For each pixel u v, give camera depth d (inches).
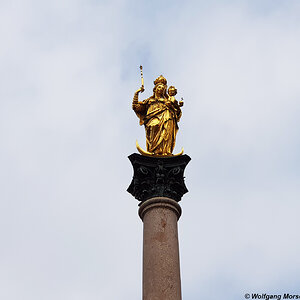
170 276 930.7
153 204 1033.5
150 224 1007.6
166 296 904.3
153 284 920.3
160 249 963.3
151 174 1083.3
